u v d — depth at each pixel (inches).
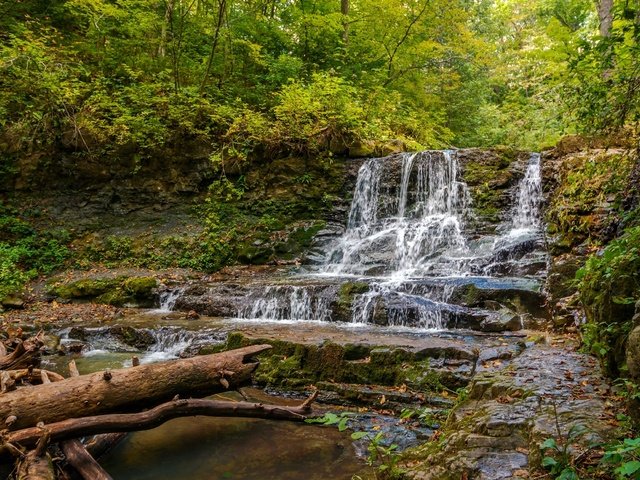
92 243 453.4
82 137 464.1
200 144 490.3
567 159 374.6
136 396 168.7
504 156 441.1
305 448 167.6
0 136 464.8
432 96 698.8
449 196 440.8
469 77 756.6
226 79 559.8
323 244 449.4
